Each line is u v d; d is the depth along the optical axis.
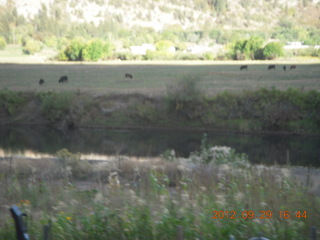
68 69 69.38
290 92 36.72
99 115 39.34
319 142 32.03
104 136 33.88
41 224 6.13
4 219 6.70
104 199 6.77
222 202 6.47
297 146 30.12
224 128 36.59
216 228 5.72
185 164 11.91
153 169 10.97
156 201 6.92
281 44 95.19
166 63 79.56
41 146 28.36
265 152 27.06
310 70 63.38
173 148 27.98
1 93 41.44
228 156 12.37
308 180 9.51
